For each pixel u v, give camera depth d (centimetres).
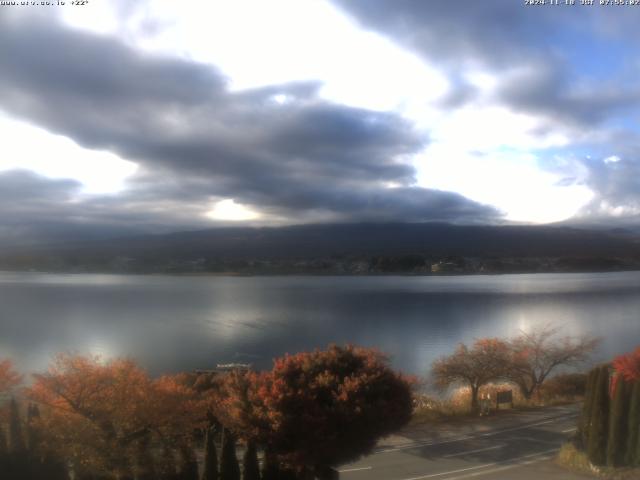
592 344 6106
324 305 15425
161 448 2467
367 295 18562
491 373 4053
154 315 13188
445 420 3406
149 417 2414
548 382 4512
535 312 13088
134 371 2702
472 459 2683
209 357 7881
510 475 2436
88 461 2309
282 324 11588
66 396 2402
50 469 2250
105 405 2405
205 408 2508
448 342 8812
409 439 3020
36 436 2286
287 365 2408
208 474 2117
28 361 7106
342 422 2206
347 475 2462
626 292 18362
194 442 2675
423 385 4878
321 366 2412
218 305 15450
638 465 2339
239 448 2783
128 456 2320
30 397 2434
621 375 2433
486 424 3325
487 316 12475
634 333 9519
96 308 14600
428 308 14362
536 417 3484
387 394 2362
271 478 2197
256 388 2289
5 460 2162
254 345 8981
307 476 2262
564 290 19612
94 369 2608
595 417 2448
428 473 2480
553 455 2731
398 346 8475
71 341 9275
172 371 6531
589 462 2464
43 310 14138
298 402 2203
